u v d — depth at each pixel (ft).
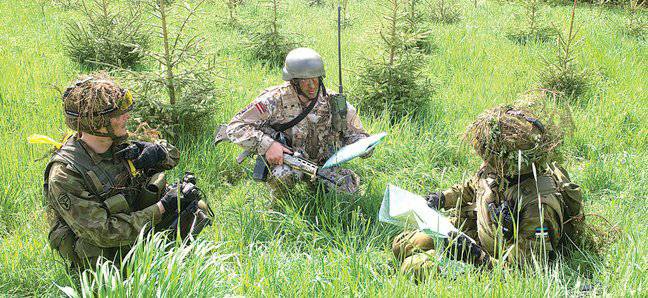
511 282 10.50
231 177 18.12
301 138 15.49
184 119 19.71
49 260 12.46
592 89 25.59
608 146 19.80
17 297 11.89
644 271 11.03
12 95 23.29
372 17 40.40
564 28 37.52
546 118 11.52
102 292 9.78
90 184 10.69
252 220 14.35
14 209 15.24
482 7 50.11
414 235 12.46
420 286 10.73
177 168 17.52
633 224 13.56
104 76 10.96
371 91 22.70
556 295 10.31
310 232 13.88
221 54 31.40
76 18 38.86
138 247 10.23
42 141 10.82
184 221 12.00
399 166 18.16
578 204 11.43
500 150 10.80
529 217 10.78
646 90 25.91
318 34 36.99
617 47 34.09
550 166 11.62
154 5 19.57
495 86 26.08
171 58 19.76
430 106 23.07
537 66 29.17
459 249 11.24
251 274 11.33
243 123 15.15
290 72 14.76
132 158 11.24
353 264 11.66
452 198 12.77
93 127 10.37
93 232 10.64
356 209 15.17
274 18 30.86
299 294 10.99
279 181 15.06
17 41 33.09
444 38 35.60
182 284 9.98
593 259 12.11
